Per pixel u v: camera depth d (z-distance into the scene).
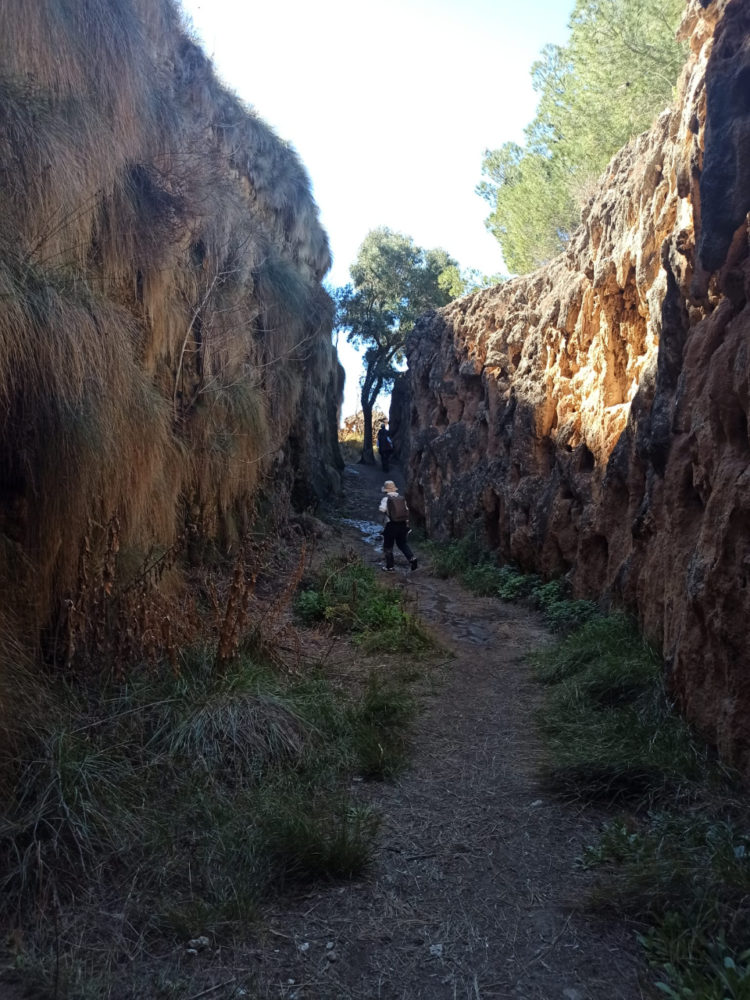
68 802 3.26
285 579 9.35
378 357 33.09
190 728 4.15
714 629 4.25
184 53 10.69
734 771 3.99
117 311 5.16
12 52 4.81
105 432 4.61
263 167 13.57
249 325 9.45
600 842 3.68
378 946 2.93
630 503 7.60
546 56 15.94
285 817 3.58
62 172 4.83
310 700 5.04
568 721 5.15
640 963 2.81
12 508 4.40
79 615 4.52
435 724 5.46
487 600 10.55
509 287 14.24
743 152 4.32
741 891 2.98
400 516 12.48
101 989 2.55
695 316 5.57
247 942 2.89
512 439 12.12
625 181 8.49
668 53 11.84
